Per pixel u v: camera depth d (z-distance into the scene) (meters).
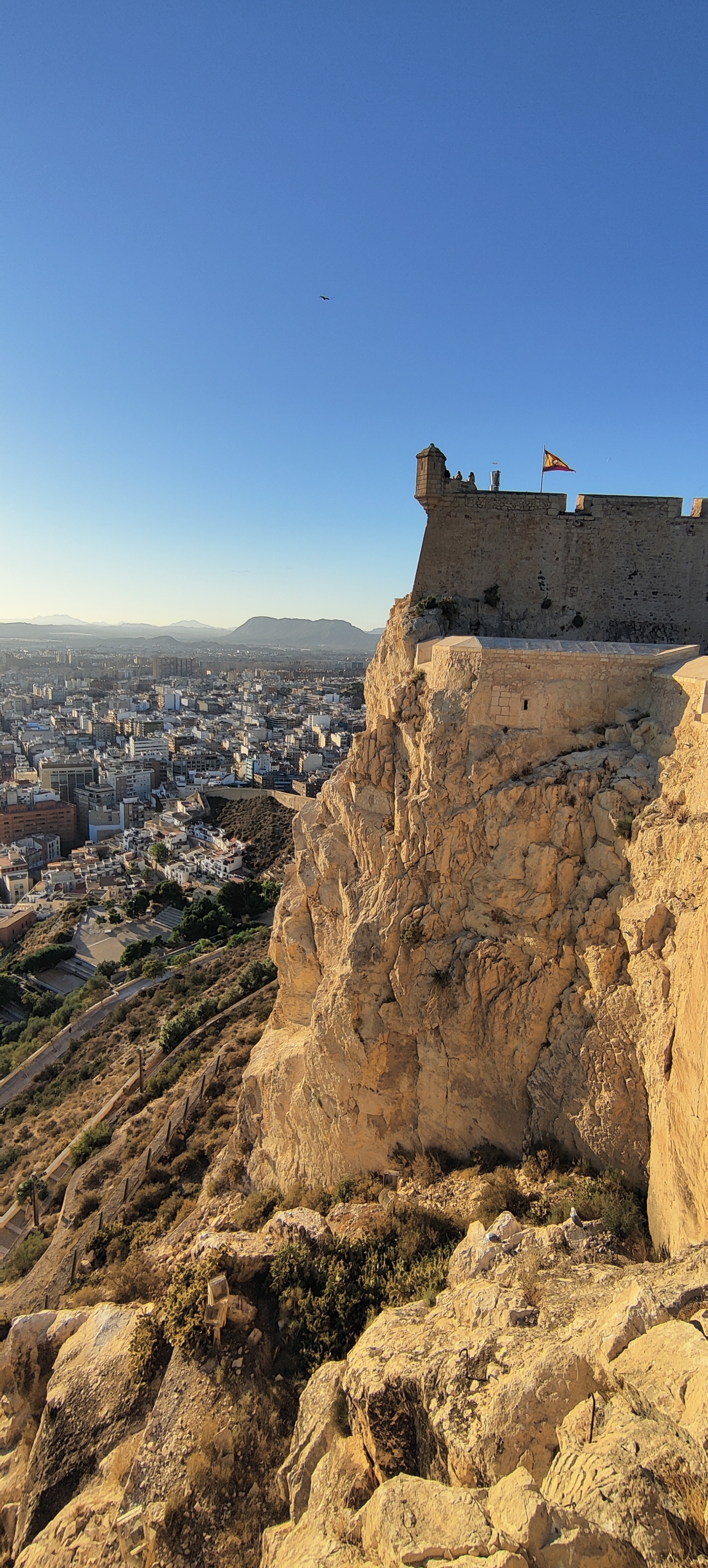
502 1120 22.53
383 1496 10.96
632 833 19.34
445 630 27.34
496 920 22.03
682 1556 8.09
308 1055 27.92
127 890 136.00
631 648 22.66
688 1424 9.09
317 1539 12.30
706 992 13.90
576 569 27.12
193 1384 18.48
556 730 22.36
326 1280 19.53
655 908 17.64
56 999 97.12
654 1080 17.41
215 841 157.50
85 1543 16.17
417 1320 15.27
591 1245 16.30
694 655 21.69
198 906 113.50
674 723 19.89
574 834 20.89
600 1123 19.34
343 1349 17.89
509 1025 21.77
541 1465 10.38
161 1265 26.77
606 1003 19.34
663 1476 8.74
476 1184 21.64
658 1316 11.22
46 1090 67.12
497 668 22.53
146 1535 15.73
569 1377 11.02
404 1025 24.06
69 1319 24.19
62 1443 19.31
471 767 22.56
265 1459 16.47
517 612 27.50
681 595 26.58
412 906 23.81
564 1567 8.45
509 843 21.58
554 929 20.91
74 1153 48.31
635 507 26.72
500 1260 16.31
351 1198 24.23
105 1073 64.75
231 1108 43.94
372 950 24.73
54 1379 20.98
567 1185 19.42
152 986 86.44
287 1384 17.84
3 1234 44.81
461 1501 10.24
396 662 28.73
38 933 124.38
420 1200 21.86
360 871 28.31
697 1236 13.87
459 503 27.45
